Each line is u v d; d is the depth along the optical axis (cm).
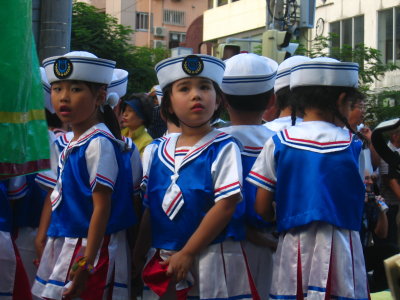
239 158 363
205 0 3734
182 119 372
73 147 387
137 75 1759
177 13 3650
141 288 436
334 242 350
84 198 379
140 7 3556
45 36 873
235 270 364
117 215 384
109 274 378
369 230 534
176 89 371
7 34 291
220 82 380
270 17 1352
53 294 374
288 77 461
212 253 357
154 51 2919
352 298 345
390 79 2128
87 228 377
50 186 411
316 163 355
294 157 361
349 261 349
